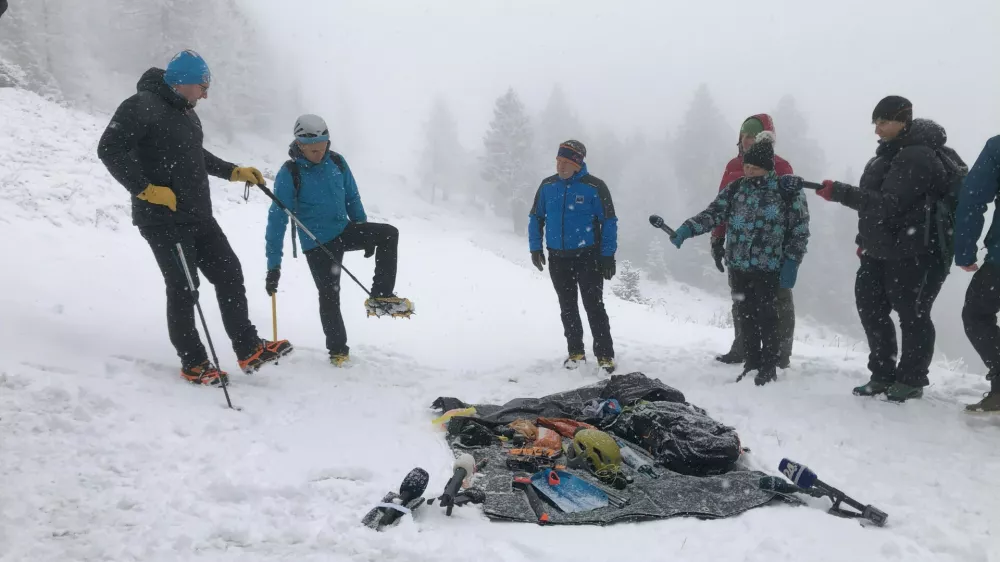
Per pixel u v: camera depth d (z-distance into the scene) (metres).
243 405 4.77
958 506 3.52
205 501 3.27
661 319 10.82
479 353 7.45
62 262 7.80
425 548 2.90
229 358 6.07
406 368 6.44
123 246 9.35
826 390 5.54
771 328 5.72
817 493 3.55
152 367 5.20
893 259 5.00
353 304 9.61
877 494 3.69
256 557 2.81
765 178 5.67
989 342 4.77
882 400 5.20
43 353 4.90
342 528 3.05
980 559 2.95
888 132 5.01
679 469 4.00
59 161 12.36
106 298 6.98
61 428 3.88
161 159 4.94
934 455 4.22
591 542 3.09
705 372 6.29
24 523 2.91
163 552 2.78
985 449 4.27
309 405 4.94
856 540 3.12
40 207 9.80
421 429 4.67
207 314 7.55
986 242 4.69
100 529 2.92
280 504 3.29
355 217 6.29
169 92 5.01
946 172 4.87
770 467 4.12
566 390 5.92
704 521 3.36
